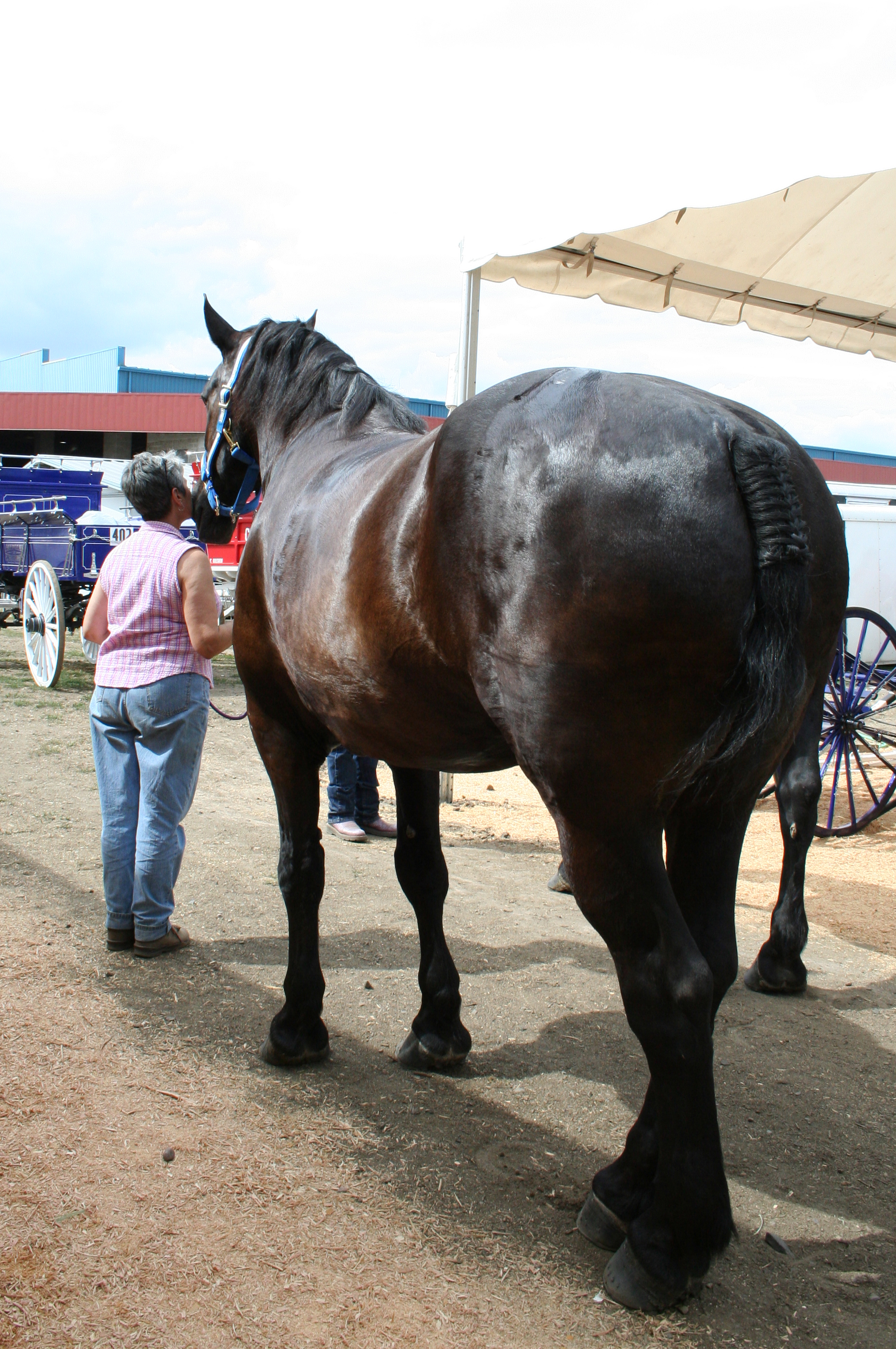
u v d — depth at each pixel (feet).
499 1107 8.09
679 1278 5.53
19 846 14.57
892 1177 7.41
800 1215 6.88
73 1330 5.35
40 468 36.58
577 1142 7.58
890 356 22.02
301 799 8.66
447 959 8.80
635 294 19.16
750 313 20.39
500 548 5.35
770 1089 8.75
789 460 5.83
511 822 19.03
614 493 4.97
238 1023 9.40
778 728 5.40
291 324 9.69
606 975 11.07
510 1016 9.93
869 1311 5.87
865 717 18.60
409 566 6.05
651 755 5.14
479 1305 5.70
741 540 4.94
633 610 4.90
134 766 10.91
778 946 10.95
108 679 10.59
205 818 17.21
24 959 10.59
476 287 16.67
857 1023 10.29
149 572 10.48
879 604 27.35
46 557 30.35
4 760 20.25
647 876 5.22
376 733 7.08
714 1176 5.39
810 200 16.10
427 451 6.24
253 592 8.48
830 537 6.01
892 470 91.15
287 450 9.10
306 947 8.63
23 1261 5.87
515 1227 6.45
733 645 4.96
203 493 11.18
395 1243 6.23
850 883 15.85
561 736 5.18
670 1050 5.16
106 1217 6.33
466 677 5.96
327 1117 7.78
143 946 10.81
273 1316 5.53
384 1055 8.98
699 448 5.01
